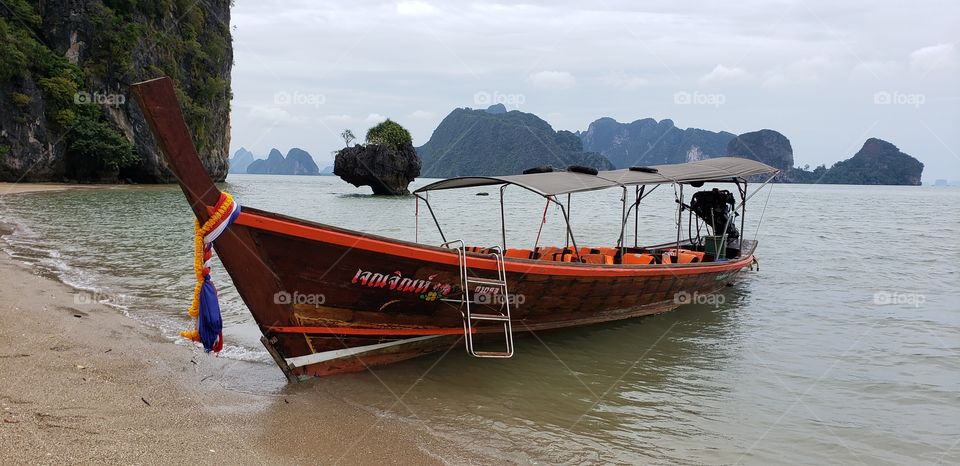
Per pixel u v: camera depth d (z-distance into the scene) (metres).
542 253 10.16
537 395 6.34
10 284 9.52
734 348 8.45
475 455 4.79
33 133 46.91
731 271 12.04
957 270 15.55
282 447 4.63
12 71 45.06
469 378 6.75
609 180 9.03
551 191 7.64
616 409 6.06
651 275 9.25
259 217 5.49
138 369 6.01
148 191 44.00
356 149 55.12
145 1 56.66
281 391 5.97
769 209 45.41
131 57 53.94
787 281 13.97
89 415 4.68
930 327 9.73
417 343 7.20
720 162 12.41
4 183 45.53
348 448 4.72
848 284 13.60
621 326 9.56
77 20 51.25
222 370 6.41
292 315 6.05
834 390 6.82
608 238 22.94
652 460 4.95
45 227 18.94
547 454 4.92
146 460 4.05
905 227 28.91
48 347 6.34
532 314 7.96
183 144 5.13
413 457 4.65
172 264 12.93
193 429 4.73
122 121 53.84
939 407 6.37
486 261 6.75
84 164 51.56
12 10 48.53
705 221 13.08
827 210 44.38
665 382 6.96
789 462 5.06
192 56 63.81
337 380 6.46
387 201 48.09
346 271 6.06
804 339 8.96
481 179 8.26
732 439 5.47
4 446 3.91
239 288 5.73
